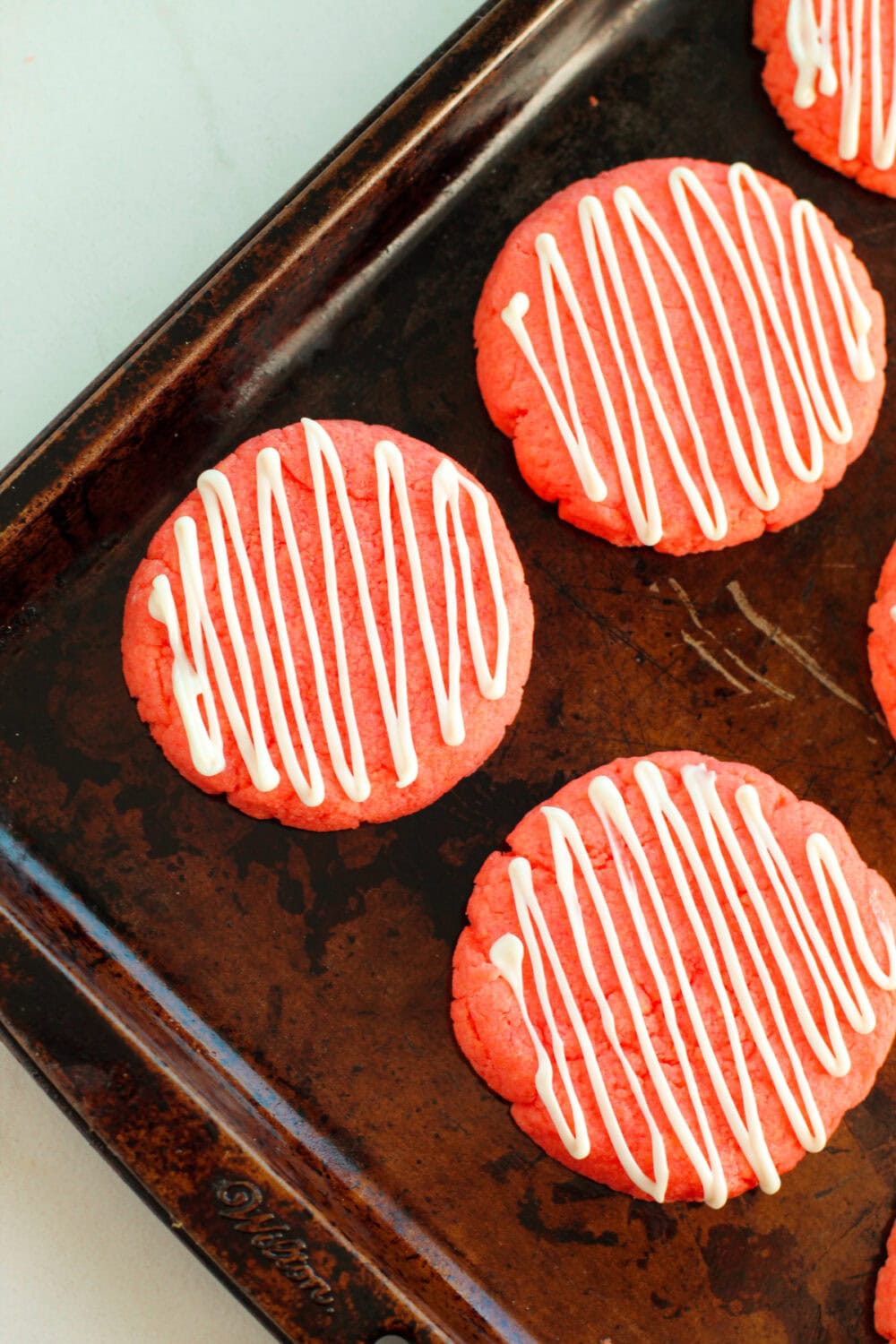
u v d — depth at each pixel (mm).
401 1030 403
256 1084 398
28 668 403
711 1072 395
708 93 438
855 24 430
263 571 398
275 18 444
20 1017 371
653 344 417
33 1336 404
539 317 415
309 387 417
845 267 427
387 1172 399
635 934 398
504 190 428
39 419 427
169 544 400
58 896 398
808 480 418
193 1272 410
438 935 406
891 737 426
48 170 435
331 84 444
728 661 424
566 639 421
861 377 423
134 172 436
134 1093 371
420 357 421
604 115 434
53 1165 410
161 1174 370
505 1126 402
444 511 404
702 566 426
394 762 396
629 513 413
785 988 400
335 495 402
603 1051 395
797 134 438
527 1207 401
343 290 418
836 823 415
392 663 398
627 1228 404
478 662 400
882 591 427
